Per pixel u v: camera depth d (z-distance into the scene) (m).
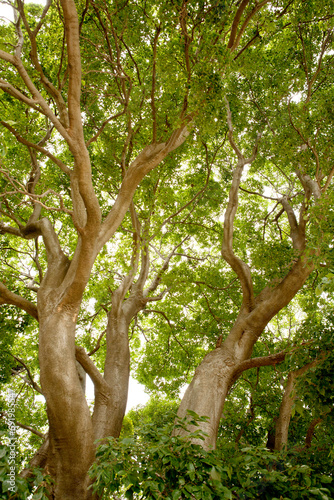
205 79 6.48
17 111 9.85
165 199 11.34
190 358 13.51
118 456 4.70
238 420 10.55
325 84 11.51
